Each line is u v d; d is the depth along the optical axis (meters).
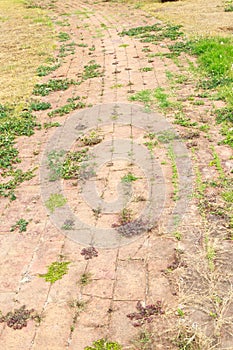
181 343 2.80
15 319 3.14
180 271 3.38
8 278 3.54
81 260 3.63
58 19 14.50
